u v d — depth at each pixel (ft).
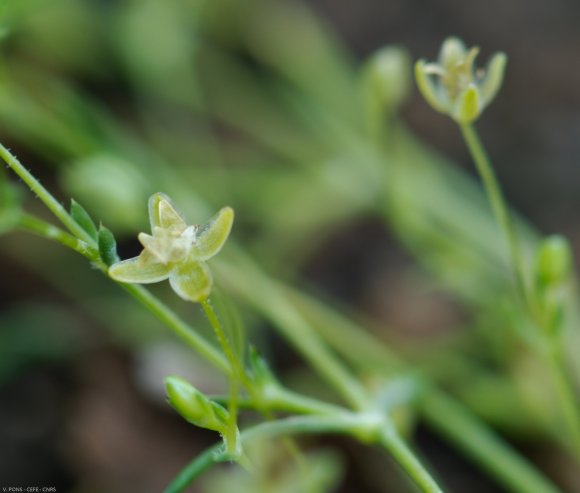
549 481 0.28
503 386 0.28
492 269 0.28
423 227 0.28
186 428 0.29
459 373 0.29
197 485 0.28
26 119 0.26
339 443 0.28
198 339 0.21
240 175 0.33
